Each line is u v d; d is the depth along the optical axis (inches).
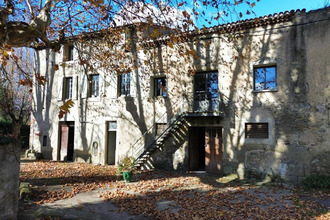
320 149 395.9
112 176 470.9
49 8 300.0
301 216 256.1
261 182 419.8
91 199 323.6
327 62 402.0
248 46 466.6
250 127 458.6
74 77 666.2
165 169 527.8
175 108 530.0
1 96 549.3
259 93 450.3
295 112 418.0
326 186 366.3
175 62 538.0
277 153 425.4
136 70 584.7
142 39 539.5
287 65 430.3
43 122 718.5
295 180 406.9
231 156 465.1
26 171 510.6
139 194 346.3
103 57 551.8
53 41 327.0
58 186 389.1
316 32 413.7
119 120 597.3
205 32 501.7
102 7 263.7
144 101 569.9
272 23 445.7
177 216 256.8
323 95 401.1
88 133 637.9
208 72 513.0
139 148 563.2
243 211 272.8
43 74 727.7
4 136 235.1
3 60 219.9
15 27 267.7
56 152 680.4
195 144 542.0
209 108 494.9
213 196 333.1
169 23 323.0
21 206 288.5
